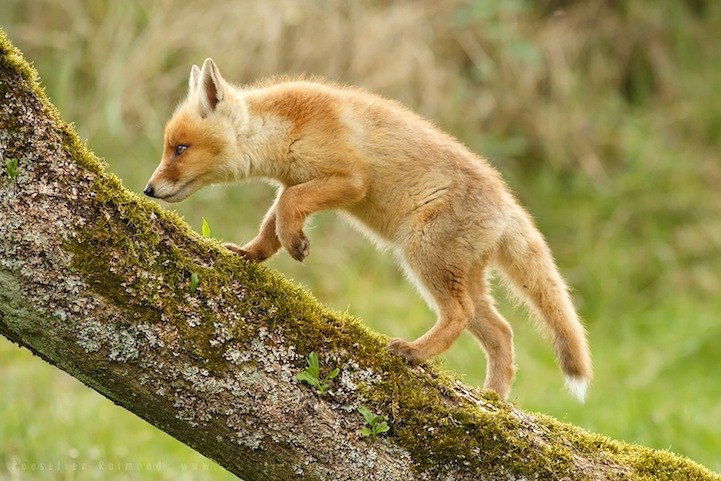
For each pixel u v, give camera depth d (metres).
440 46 19.48
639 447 7.15
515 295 9.34
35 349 6.19
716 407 14.16
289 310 6.46
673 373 15.45
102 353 6.10
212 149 8.95
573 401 14.05
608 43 20.59
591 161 19.00
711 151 19.45
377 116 8.90
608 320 16.73
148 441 12.55
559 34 20.33
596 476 6.75
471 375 14.68
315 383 6.33
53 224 6.01
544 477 6.61
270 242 8.48
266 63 18.38
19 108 6.04
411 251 8.77
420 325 15.72
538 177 18.97
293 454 6.30
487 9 19.02
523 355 15.30
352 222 9.38
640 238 18.08
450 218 8.66
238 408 6.22
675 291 17.30
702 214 18.27
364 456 6.36
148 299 6.12
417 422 6.48
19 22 18.36
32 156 6.04
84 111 17.56
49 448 11.65
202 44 18.36
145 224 6.27
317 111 8.81
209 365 6.18
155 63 18.05
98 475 11.22
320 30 18.72
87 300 6.04
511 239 9.03
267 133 8.84
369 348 6.62
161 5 18.56
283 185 9.17
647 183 18.50
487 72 18.94
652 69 20.50
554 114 19.44
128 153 17.20
